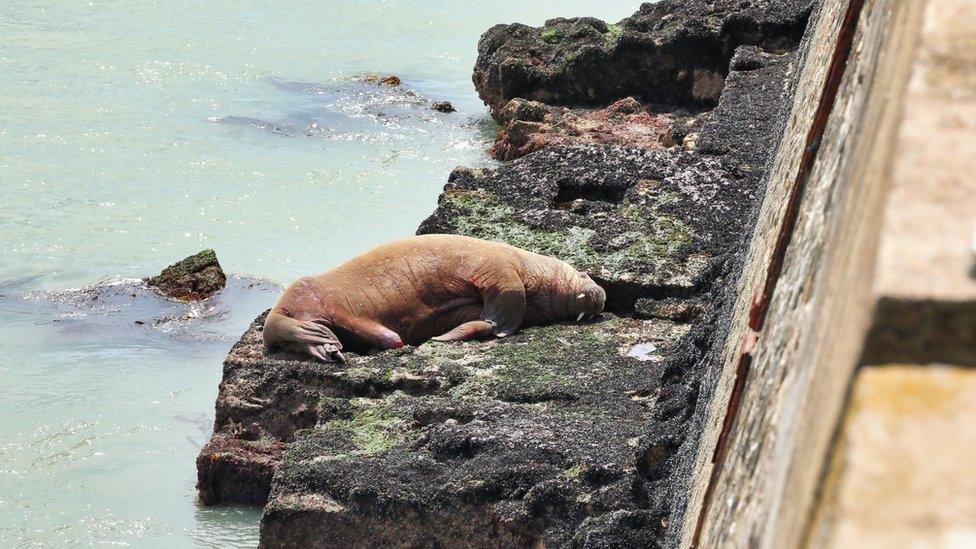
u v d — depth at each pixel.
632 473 22.81
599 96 56.34
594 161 39.50
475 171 39.28
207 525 26.75
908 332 4.86
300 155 52.66
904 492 4.42
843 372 5.12
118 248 42.69
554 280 32.34
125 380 33.53
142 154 51.88
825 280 7.57
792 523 5.33
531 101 56.25
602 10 80.44
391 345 31.34
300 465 24.17
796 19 53.53
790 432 7.05
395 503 23.00
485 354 29.41
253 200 47.44
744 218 35.81
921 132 5.34
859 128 8.16
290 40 70.25
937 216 5.07
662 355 29.39
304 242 43.78
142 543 25.94
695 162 39.31
